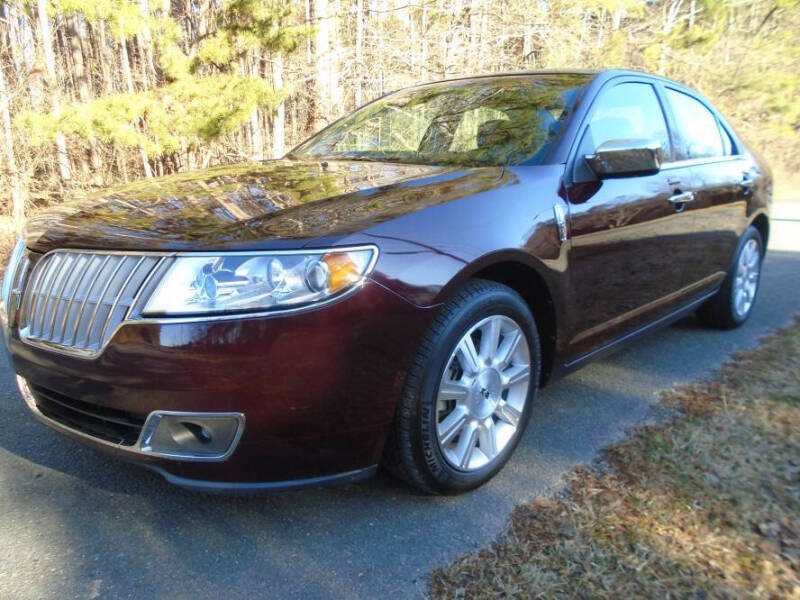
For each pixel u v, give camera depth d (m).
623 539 2.11
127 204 2.43
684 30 16.02
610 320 3.06
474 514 2.30
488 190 2.45
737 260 4.30
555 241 2.57
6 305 2.42
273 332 1.87
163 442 1.94
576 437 2.87
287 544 2.13
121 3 7.11
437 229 2.18
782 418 2.96
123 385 1.93
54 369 2.10
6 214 8.49
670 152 3.54
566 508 2.30
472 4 12.26
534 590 1.88
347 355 1.96
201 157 10.11
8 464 2.60
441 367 2.19
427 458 2.23
